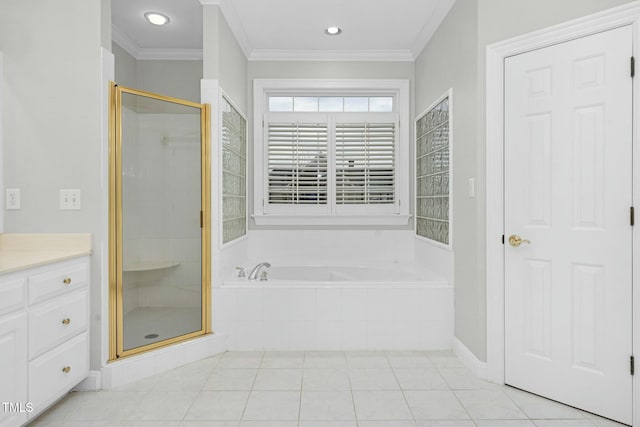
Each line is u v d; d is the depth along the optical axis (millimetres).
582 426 1857
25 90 2184
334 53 3803
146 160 2494
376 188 3893
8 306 1628
